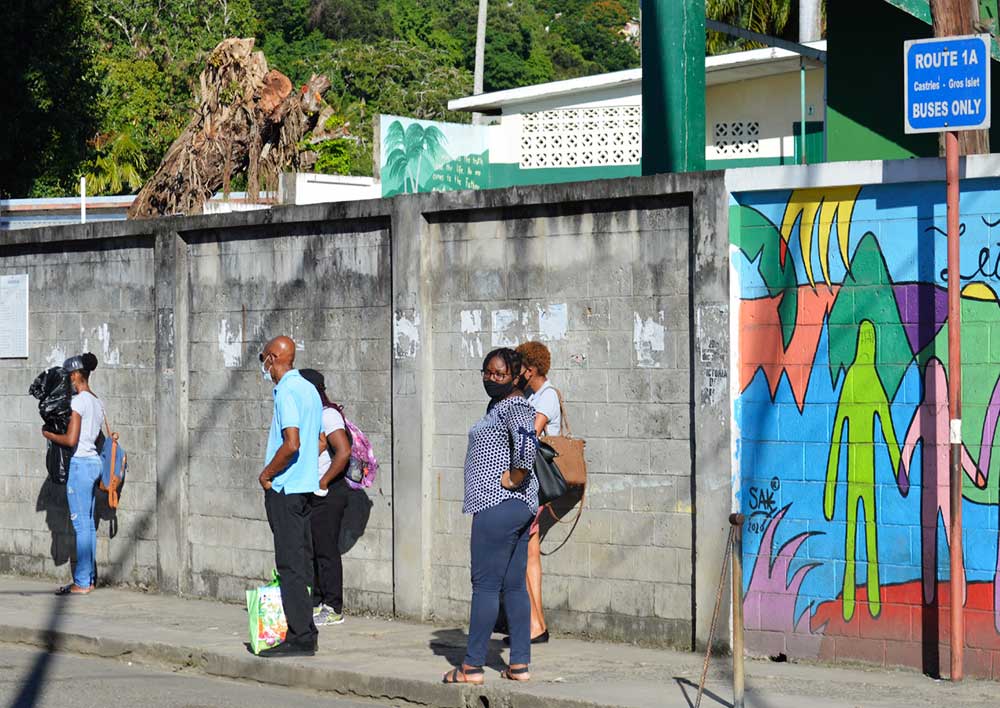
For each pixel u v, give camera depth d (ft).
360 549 39.88
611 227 34.71
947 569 29.71
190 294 44.34
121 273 46.29
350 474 37.99
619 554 34.58
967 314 29.53
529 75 263.90
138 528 45.70
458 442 37.68
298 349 41.45
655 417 33.99
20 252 49.57
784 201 31.91
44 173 118.42
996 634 29.12
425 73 234.58
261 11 256.73
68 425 44.45
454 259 37.73
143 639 35.86
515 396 29.99
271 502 33.22
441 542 38.04
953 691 28.35
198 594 43.91
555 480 32.81
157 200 80.07
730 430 32.27
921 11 40.32
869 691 28.48
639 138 74.02
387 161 67.05
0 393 50.19
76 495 44.65
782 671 30.66
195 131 78.89
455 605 37.83
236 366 42.98
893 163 30.27
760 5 98.37
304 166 79.61
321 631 36.78
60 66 114.73
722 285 32.32
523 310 36.37
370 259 39.68
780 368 31.94
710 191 32.53
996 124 45.62
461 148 72.28
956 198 28.60
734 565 26.37
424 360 38.04
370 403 39.73
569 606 35.50
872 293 30.78
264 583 42.14
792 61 68.69
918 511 30.12
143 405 45.62
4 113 112.37
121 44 184.44
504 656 32.96
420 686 30.12
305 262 41.24
